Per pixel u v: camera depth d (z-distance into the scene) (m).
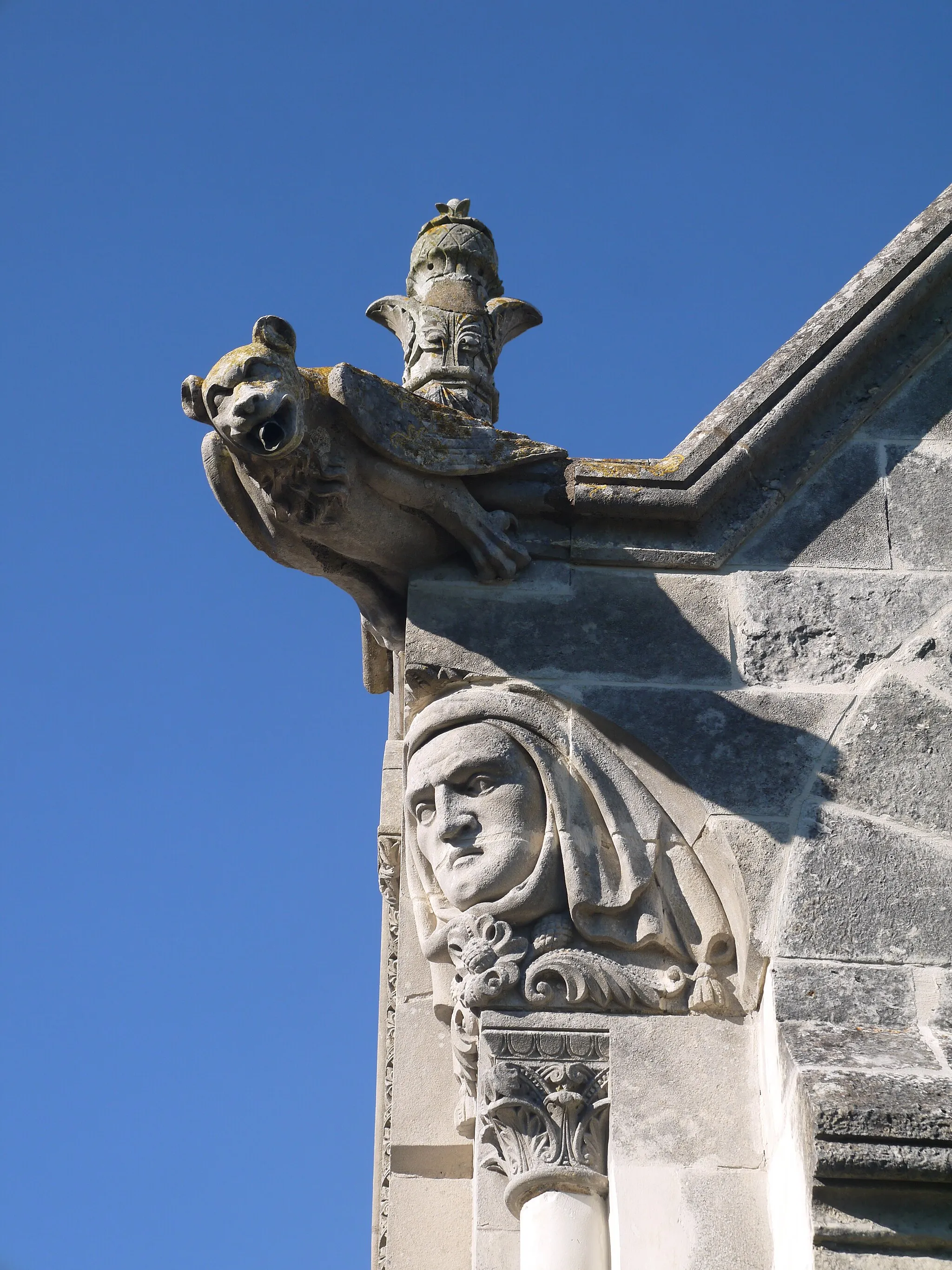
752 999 5.74
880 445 6.82
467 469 6.43
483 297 7.67
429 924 6.08
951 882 5.80
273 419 6.02
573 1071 5.68
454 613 6.40
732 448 6.68
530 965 5.82
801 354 6.88
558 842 5.97
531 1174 5.56
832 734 6.14
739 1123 5.57
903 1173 4.89
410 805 6.14
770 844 5.91
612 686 6.24
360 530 6.41
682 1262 5.34
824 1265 4.86
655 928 5.83
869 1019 5.50
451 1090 6.61
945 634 6.36
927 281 7.08
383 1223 6.55
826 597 6.45
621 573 6.52
